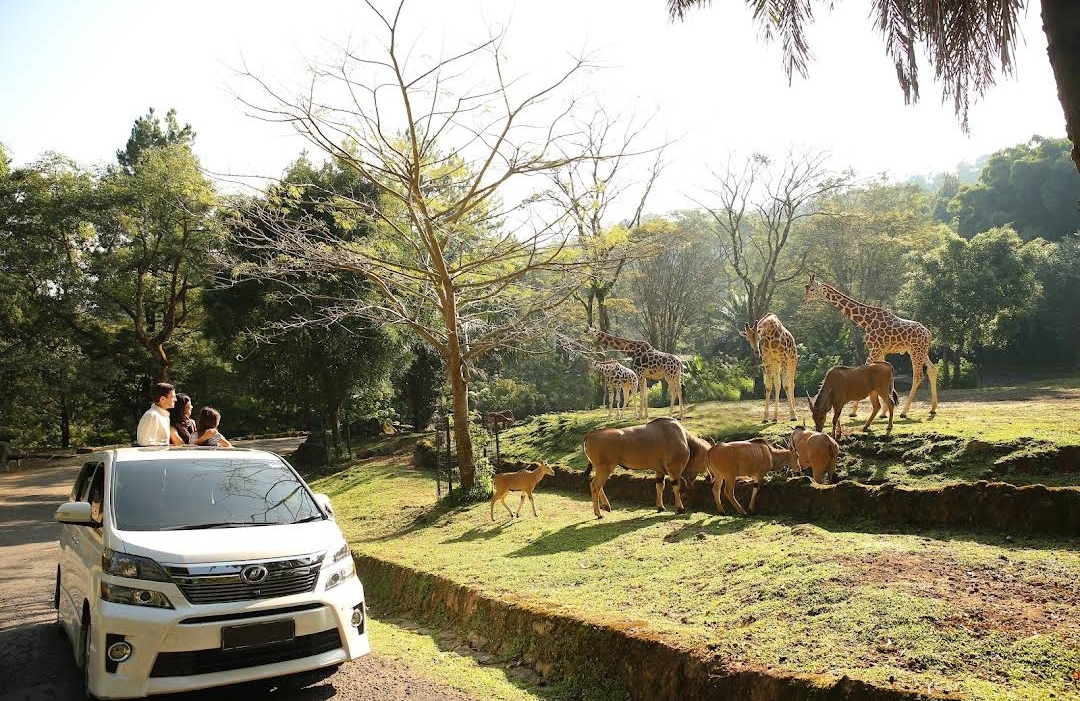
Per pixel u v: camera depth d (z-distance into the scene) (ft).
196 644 14.20
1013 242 93.81
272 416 128.98
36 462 102.78
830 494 27.20
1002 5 16.88
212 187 54.29
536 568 23.49
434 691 16.19
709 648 14.25
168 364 88.33
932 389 38.68
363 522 40.37
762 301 102.68
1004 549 20.12
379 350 71.15
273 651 14.87
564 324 46.57
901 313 101.35
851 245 111.86
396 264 41.57
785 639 14.57
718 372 90.22
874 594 16.05
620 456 32.14
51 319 94.27
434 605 22.66
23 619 24.17
